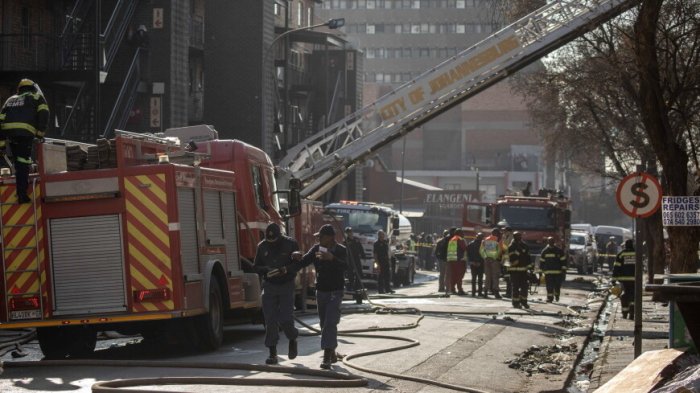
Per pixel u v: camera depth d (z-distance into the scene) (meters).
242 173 21.12
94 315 16.09
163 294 16.06
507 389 14.07
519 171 153.62
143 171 16.19
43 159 16.20
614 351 18.62
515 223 48.09
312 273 28.92
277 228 15.15
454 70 34.41
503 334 21.92
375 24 168.25
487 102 158.62
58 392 12.52
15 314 16.12
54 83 39.19
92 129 41.34
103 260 16.16
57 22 41.16
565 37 32.78
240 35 56.78
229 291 18.39
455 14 167.00
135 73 41.75
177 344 19.17
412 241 50.78
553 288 33.56
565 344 20.45
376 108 35.19
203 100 57.25
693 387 7.22
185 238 16.56
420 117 35.09
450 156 159.75
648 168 42.91
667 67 25.64
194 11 56.25
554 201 49.75
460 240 37.06
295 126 67.94
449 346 18.98
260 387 12.90
